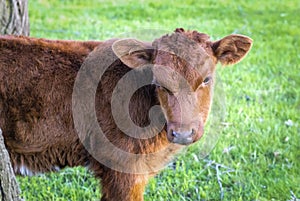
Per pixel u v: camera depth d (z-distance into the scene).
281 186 5.97
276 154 6.67
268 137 7.05
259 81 8.95
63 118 4.66
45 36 10.45
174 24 11.73
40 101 4.60
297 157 6.71
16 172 4.83
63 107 4.64
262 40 11.15
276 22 12.54
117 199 4.85
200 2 14.35
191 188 5.95
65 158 4.84
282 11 13.55
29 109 4.59
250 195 5.85
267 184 6.08
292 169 6.40
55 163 4.85
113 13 12.75
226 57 4.72
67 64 4.69
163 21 12.01
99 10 13.05
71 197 5.72
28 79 4.59
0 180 4.41
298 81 9.12
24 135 4.62
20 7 7.12
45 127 4.64
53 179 6.05
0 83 4.54
